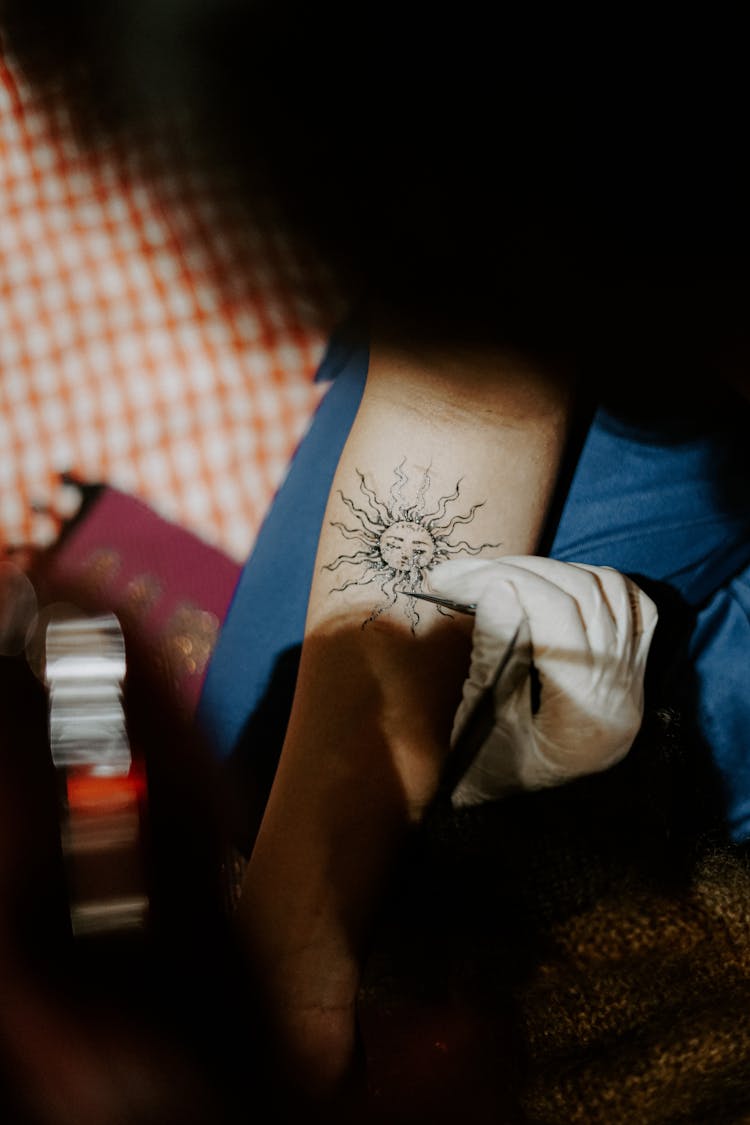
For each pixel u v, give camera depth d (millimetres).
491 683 627
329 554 652
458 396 644
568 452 695
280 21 696
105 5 765
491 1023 613
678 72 624
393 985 636
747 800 663
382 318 656
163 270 806
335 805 642
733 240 645
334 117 687
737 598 705
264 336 789
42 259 817
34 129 802
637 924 605
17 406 811
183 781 503
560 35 626
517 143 640
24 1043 482
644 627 652
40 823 482
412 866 637
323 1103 565
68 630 503
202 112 756
